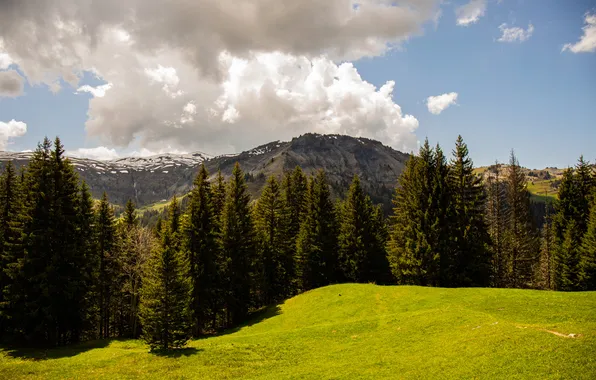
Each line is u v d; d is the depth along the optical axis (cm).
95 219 5138
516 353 2020
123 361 2894
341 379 2230
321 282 6544
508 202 6159
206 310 4997
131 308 5322
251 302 5650
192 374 2570
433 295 4053
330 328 3494
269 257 6397
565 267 5484
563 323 2548
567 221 5841
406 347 2667
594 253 4938
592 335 2081
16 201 4325
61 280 4028
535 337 2208
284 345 3152
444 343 2530
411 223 5447
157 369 2670
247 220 5775
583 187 5875
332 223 6719
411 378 2030
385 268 7075
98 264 5253
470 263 5119
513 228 6025
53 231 4053
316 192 6669
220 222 5750
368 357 2616
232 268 5350
